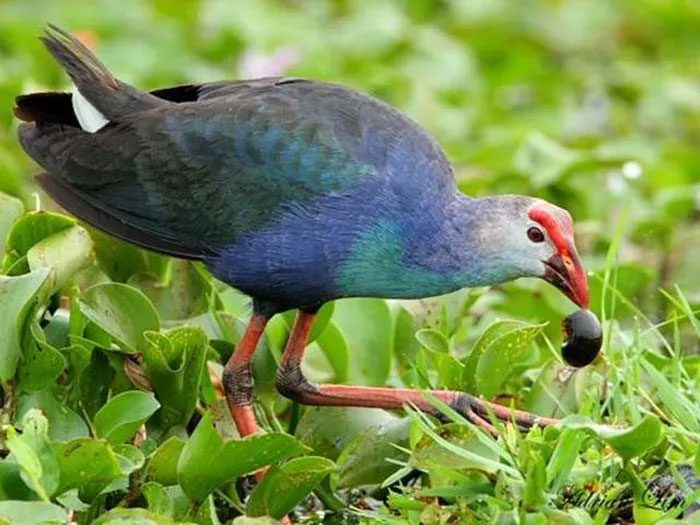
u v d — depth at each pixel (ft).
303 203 35.68
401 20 71.77
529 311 43.52
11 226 36.88
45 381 33.19
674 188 54.39
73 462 30.60
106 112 37.29
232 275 36.55
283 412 39.22
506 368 36.78
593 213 52.54
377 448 35.06
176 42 66.85
